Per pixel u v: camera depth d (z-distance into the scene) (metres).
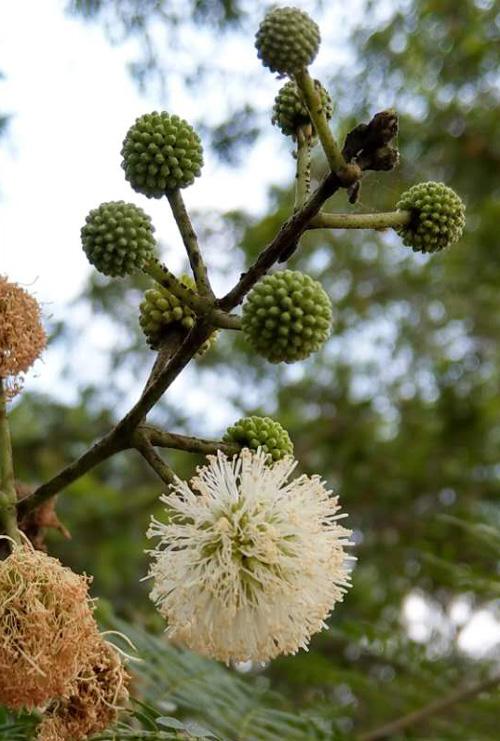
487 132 9.97
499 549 4.46
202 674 3.53
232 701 3.39
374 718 5.40
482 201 10.29
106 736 2.29
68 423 8.68
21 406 8.52
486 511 9.52
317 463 9.73
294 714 3.59
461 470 9.73
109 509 7.76
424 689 4.75
